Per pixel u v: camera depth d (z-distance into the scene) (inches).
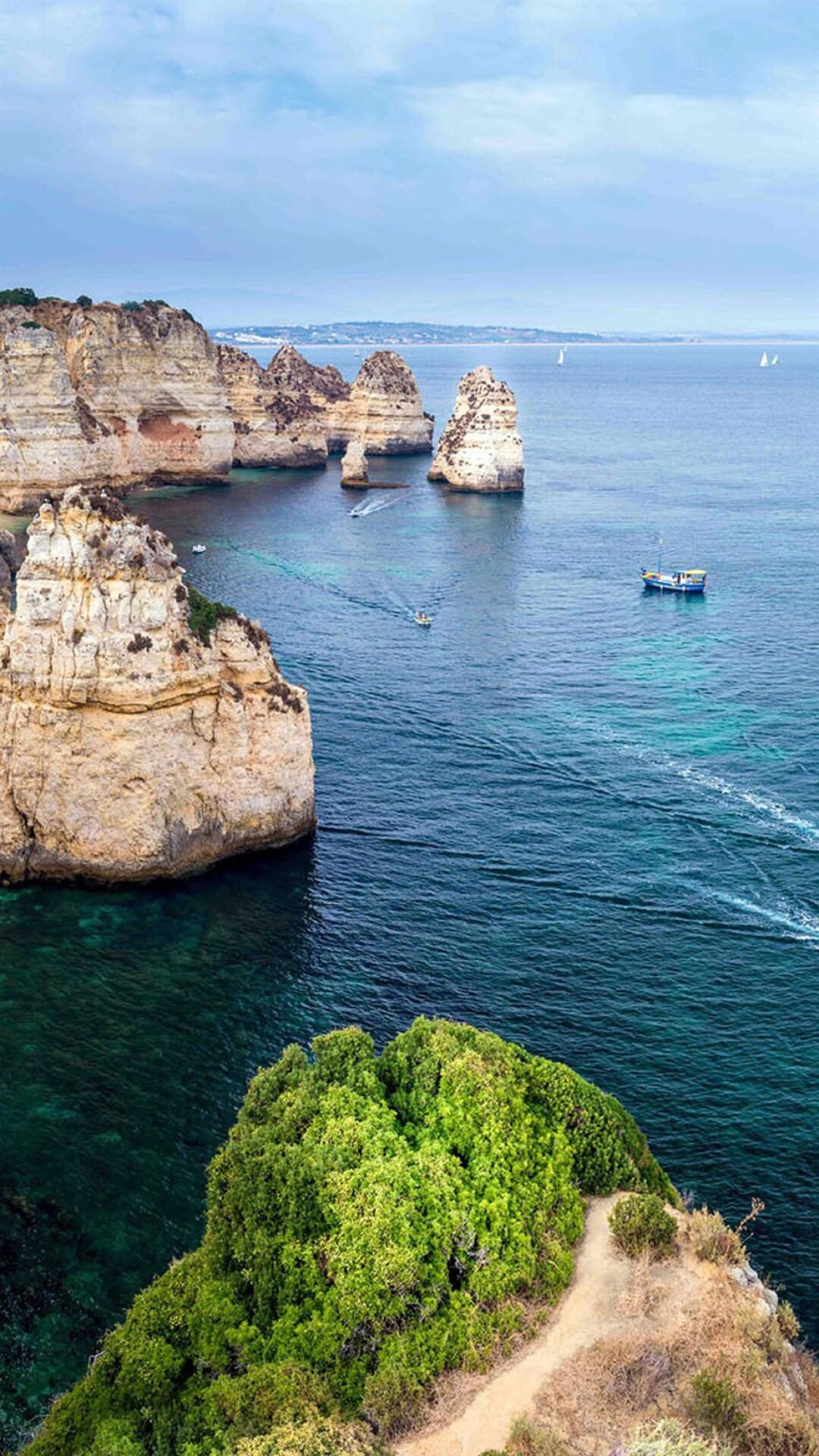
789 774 2819.9
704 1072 1742.1
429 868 2353.6
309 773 2433.6
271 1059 1776.6
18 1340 1293.1
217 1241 1209.4
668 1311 1127.0
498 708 3277.6
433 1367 1070.4
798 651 3831.2
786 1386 1065.5
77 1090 1700.3
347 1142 1246.9
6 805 2234.3
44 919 2158.0
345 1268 1125.1
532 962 2030.0
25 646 2161.7
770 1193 1508.4
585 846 2452.0
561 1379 1056.2
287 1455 943.7
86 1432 1063.0
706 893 2261.3
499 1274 1144.2
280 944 2079.2
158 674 2164.1
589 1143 1331.2
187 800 2279.8
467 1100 1333.7
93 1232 1444.4
